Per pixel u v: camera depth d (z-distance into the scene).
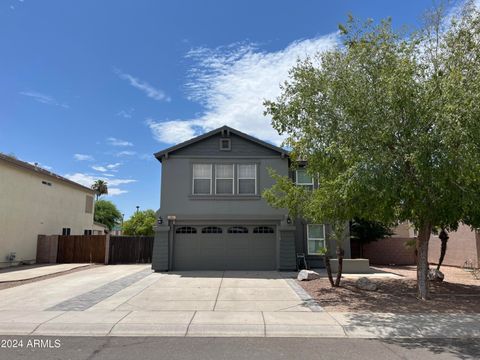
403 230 29.97
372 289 13.19
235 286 14.17
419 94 9.44
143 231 40.50
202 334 8.03
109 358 6.51
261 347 7.16
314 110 11.33
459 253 22.64
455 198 9.70
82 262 24.67
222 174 20.20
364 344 7.38
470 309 10.17
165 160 20.19
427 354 6.79
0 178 21.16
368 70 10.30
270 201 14.65
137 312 9.73
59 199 28.00
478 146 8.71
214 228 20.00
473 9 10.23
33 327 8.44
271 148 20.20
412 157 8.82
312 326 8.48
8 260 21.73
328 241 20.70
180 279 16.17
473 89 9.02
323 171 12.03
